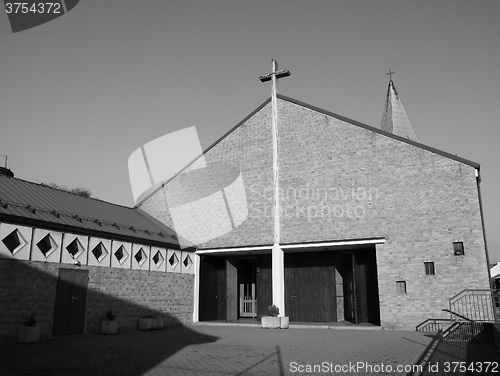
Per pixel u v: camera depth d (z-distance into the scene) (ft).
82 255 51.49
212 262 76.48
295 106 70.49
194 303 70.79
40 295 45.91
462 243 56.54
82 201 62.75
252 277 80.84
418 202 59.52
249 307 80.07
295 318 70.33
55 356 35.58
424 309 56.80
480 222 56.03
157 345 42.83
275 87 72.90
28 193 52.75
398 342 44.83
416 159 60.70
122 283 56.95
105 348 40.45
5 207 44.78
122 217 65.41
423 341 45.62
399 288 58.70
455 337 47.75
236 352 38.04
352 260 65.57
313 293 70.08
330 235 63.82
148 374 28.35
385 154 62.64
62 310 48.19
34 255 45.73
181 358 34.76
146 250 62.03
